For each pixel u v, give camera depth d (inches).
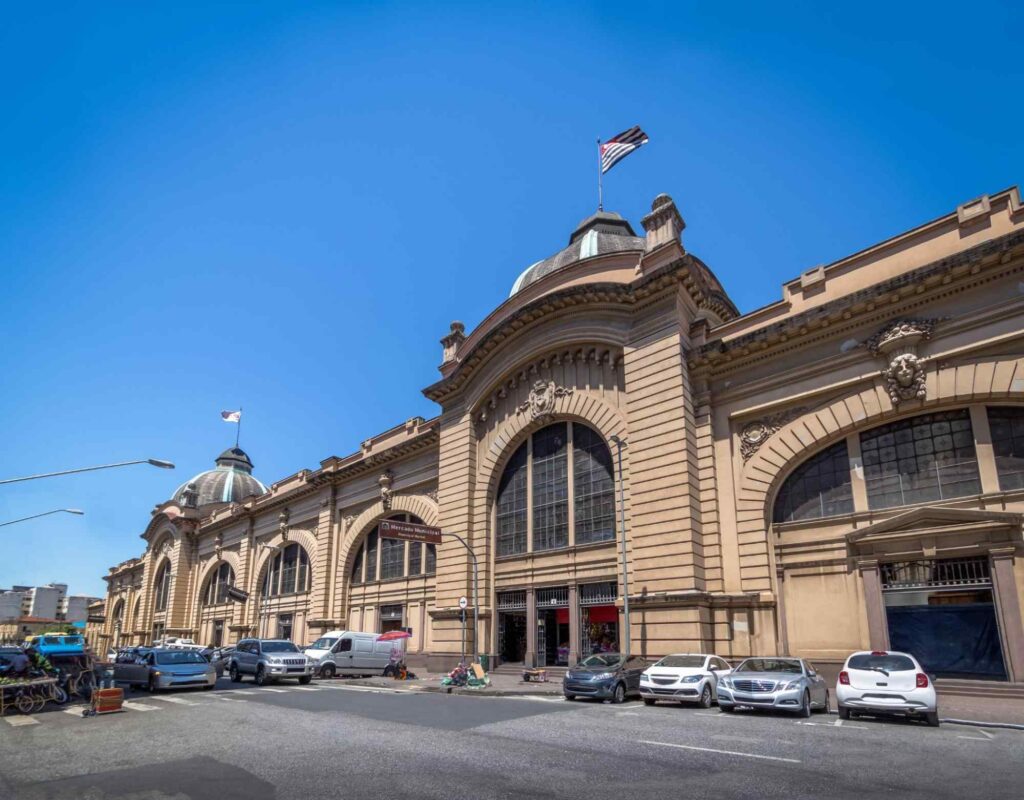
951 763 412.2
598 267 1240.2
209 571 2564.0
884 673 591.2
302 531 2005.4
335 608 1763.0
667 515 991.6
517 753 443.2
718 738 501.4
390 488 1675.7
